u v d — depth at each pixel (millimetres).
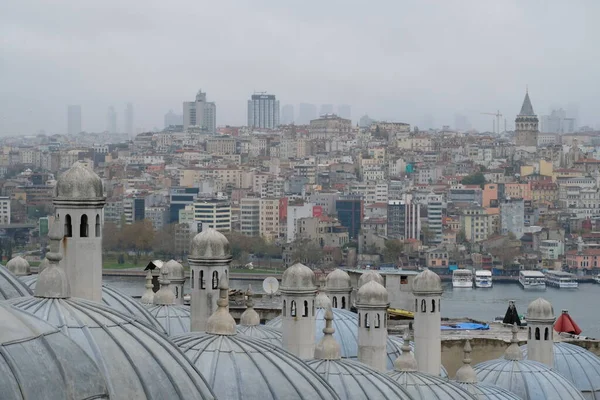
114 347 68938
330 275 147875
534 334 152250
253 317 116625
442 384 112875
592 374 158750
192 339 85562
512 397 127062
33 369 55969
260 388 82000
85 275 90750
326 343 100688
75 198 90562
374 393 97938
